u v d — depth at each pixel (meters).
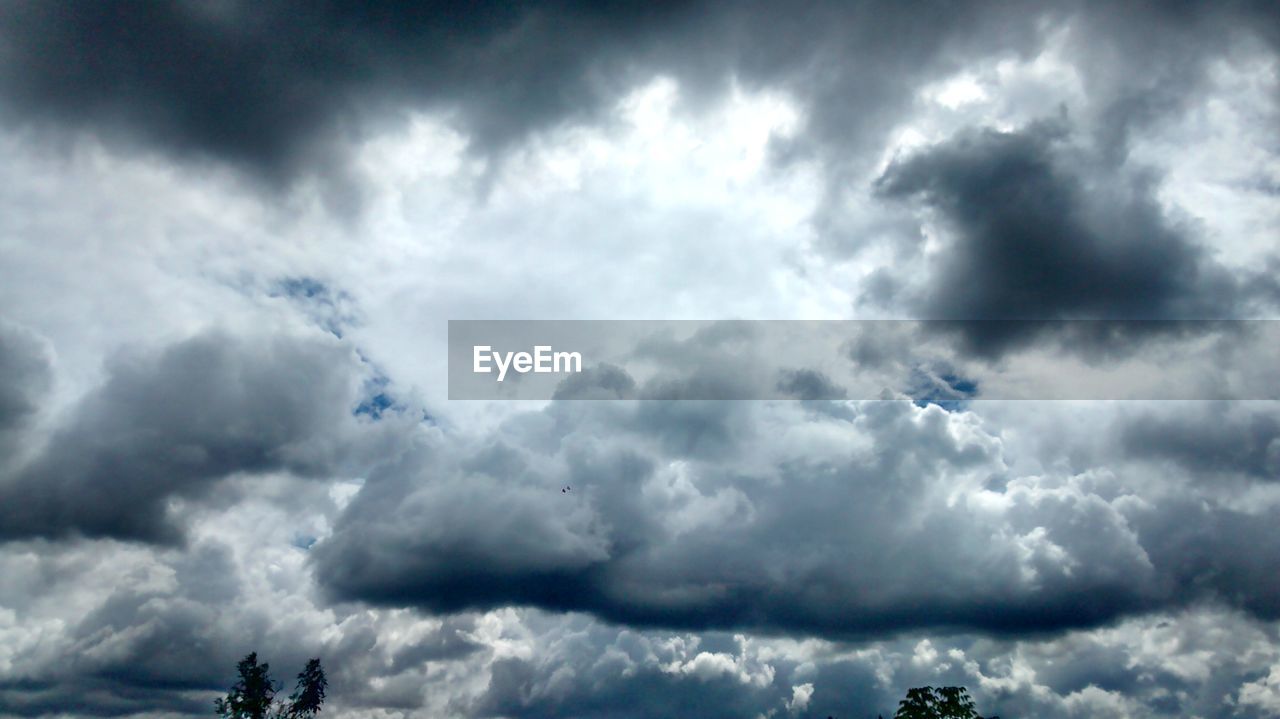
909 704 41.19
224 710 71.81
